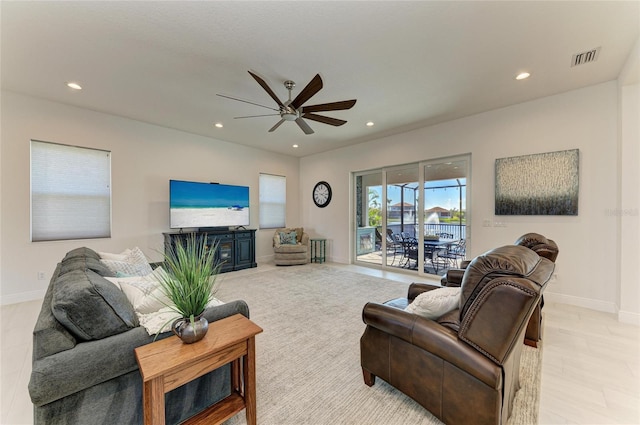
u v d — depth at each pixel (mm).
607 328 2584
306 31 2135
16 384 1774
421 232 4805
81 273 1442
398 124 4445
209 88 3131
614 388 1728
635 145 2723
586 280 3135
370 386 1750
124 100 3490
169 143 4707
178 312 1329
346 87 3104
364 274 4930
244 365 1424
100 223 3982
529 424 1438
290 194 6910
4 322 2730
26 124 3377
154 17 1976
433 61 2572
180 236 4512
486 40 2248
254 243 5621
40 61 2561
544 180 3363
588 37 2199
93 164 3918
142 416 1229
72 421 1051
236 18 1988
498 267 1215
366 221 5836
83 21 2008
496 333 1151
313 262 6230
